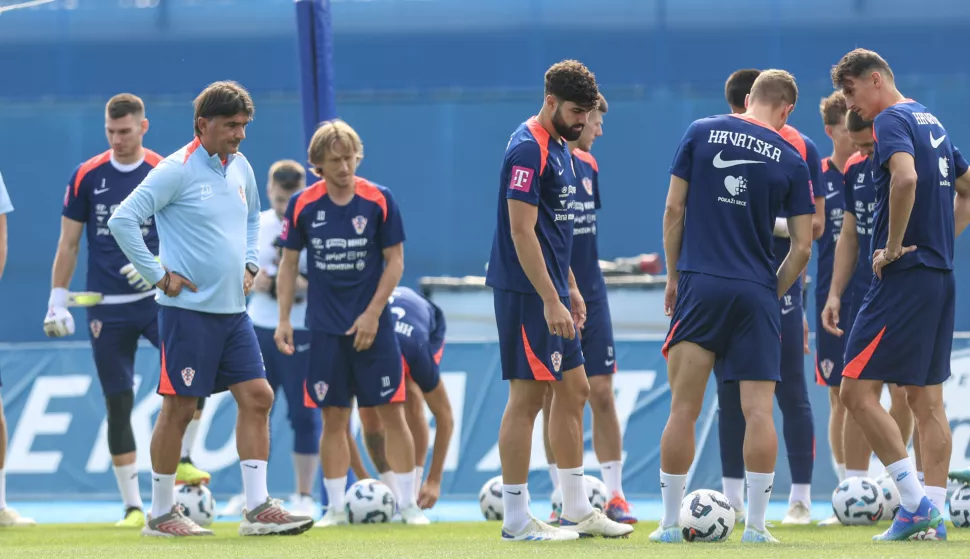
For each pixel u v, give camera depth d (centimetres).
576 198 2512
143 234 2781
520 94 6181
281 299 2664
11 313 6141
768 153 1844
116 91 6266
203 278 2247
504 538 1989
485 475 3634
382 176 6238
